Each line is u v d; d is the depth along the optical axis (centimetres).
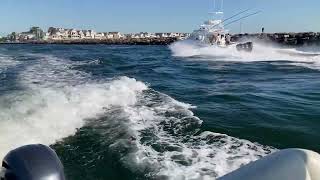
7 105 759
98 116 775
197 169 530
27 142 570
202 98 1142
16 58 2536
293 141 713
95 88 1047
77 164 541
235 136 722
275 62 2669
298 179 199
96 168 530
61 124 682
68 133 654
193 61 2842
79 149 592
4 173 260
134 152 584
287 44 4972
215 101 1095
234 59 2919
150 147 613
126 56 3397
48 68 1714
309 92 1299
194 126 760
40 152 261
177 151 601
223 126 785
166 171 520
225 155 595
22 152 260
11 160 256
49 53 3541
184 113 855
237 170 223
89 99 888
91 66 1975
